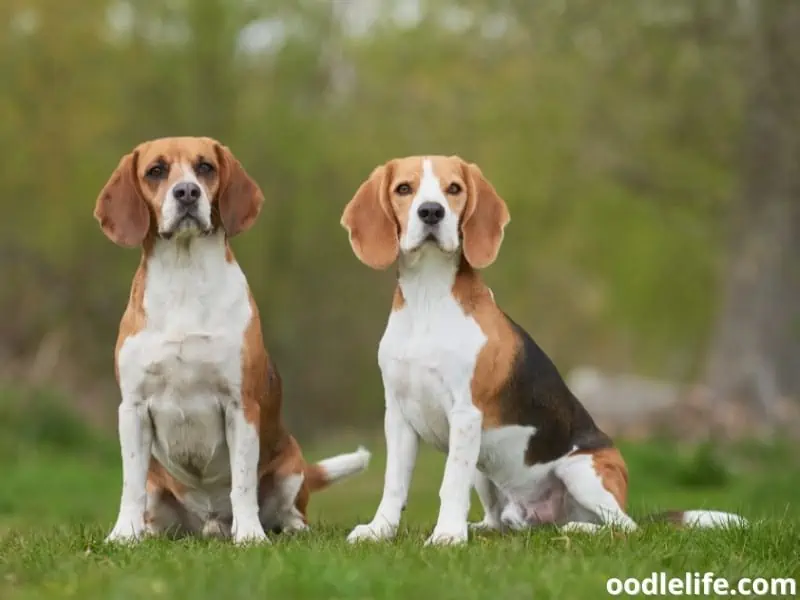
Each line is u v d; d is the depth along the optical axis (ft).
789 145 63.16
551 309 104.63
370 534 21.80
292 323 77.36
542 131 69.31
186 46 74.02
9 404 55.31
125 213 22.33
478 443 21.95
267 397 23.16
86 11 71.97
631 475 47.29
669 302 86.99
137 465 22.21
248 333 22.27
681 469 47.42
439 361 21.74
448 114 74.43
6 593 17.16
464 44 72.13
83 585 17.06
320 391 79.71
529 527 23.07
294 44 76.28
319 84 79.87
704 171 69.46
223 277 22.21
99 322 76.74
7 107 71.15
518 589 16.74
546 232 80.12
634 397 61.46
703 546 21.07
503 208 22.52
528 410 22.91
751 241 66.59
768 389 67.05
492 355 22.13
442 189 21.88
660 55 65.10
